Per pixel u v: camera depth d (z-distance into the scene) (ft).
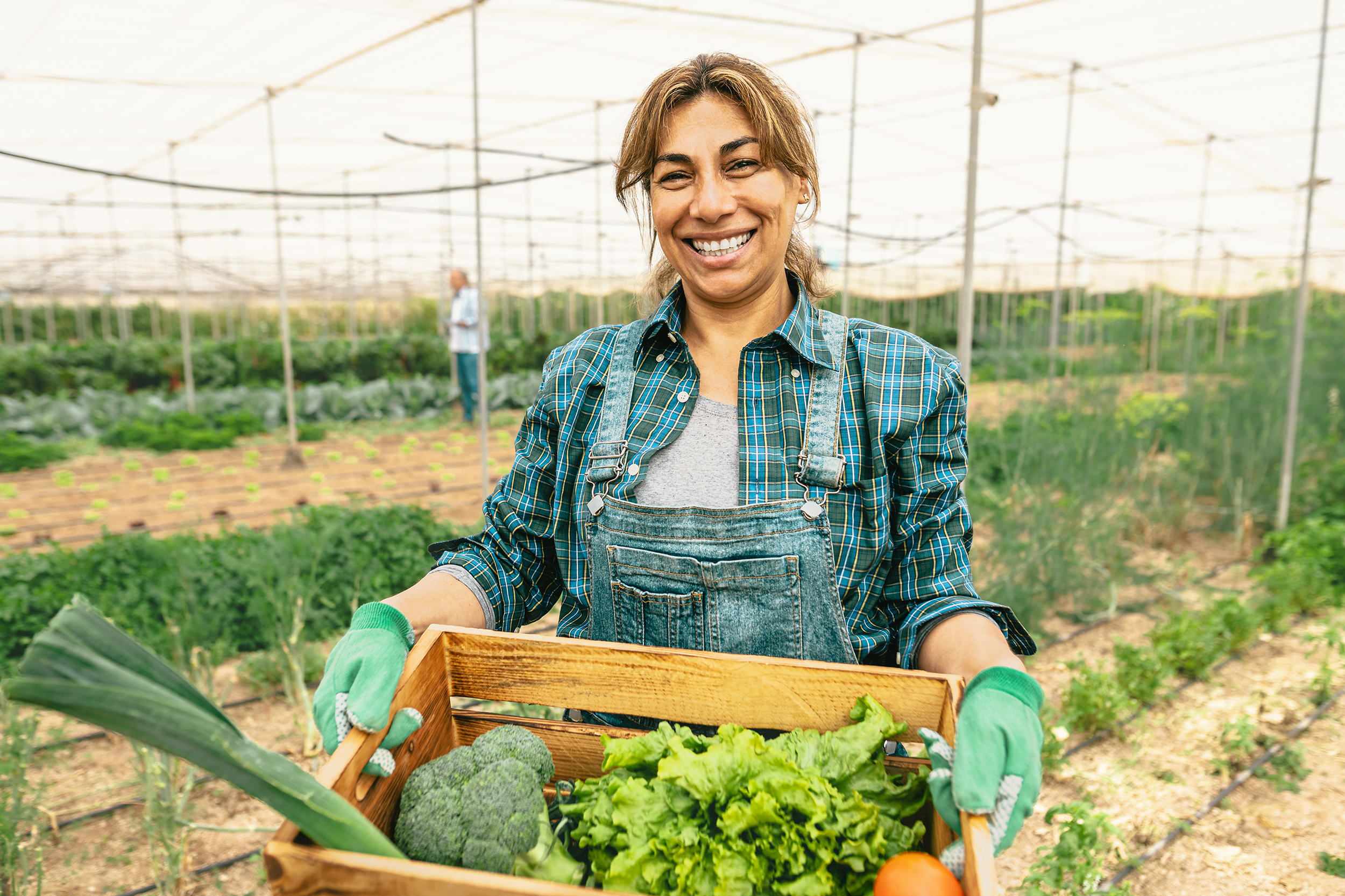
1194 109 31.45
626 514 4.55
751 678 4.17
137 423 42.27
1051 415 26.94
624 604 4.66
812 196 5.04
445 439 43.29
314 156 41.83
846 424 4.51
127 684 3.07
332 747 3.66
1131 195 48.91
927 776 3.83
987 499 22.36
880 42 24.97
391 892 3.01
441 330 68.74
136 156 41.37
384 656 3.91
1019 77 27.91
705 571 4.42
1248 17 22.76
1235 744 13.26
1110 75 27.73
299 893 3.07
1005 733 3.33
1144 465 24.79
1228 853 11.03
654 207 4.61
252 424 44.96
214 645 15.84
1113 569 20.70
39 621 15.62
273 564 15.93
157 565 17.02
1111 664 16.58
